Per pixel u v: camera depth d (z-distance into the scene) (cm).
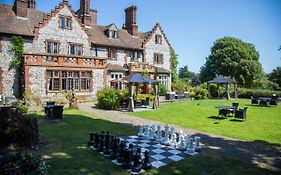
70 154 926
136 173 765
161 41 4047
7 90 2522
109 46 3322
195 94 3538
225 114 1884
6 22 2583
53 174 736
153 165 840
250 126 1577
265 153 1009
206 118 1862
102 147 955
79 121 1611
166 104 2767
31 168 586
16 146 947
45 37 2784
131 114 2017
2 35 2483
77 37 3055
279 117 1964
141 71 3494
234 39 6309
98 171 773
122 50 3509
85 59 2830
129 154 800
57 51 2894
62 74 2647
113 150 887
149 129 1189
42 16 3002
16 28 2603
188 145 1002
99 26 3631
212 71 6209
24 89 2414
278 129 1497
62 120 1625
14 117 966
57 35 2883
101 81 2975
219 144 1137
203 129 1470
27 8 2959
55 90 2588
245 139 1247
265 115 2067
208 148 1063
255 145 1134
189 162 876
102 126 1479
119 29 3841
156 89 2398
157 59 3997
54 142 1088
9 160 586
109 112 2103
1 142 925
